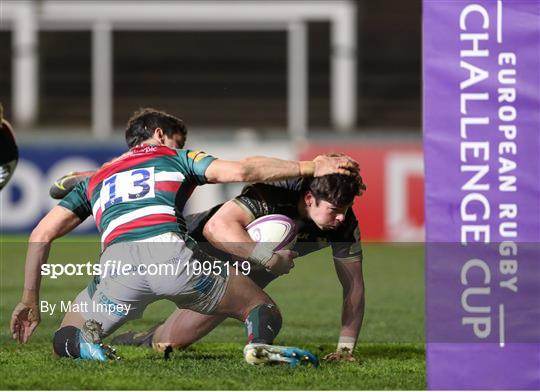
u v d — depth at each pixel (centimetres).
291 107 4678
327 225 1455
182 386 1266
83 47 4809
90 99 4797
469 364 1216
